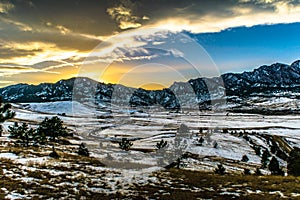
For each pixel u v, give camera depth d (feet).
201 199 73.46
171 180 93.56
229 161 250.16
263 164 236.84
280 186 90.38
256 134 469.16
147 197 72.84
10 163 107.86
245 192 82.17
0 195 64.90
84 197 70.03
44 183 80.74
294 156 135.03
